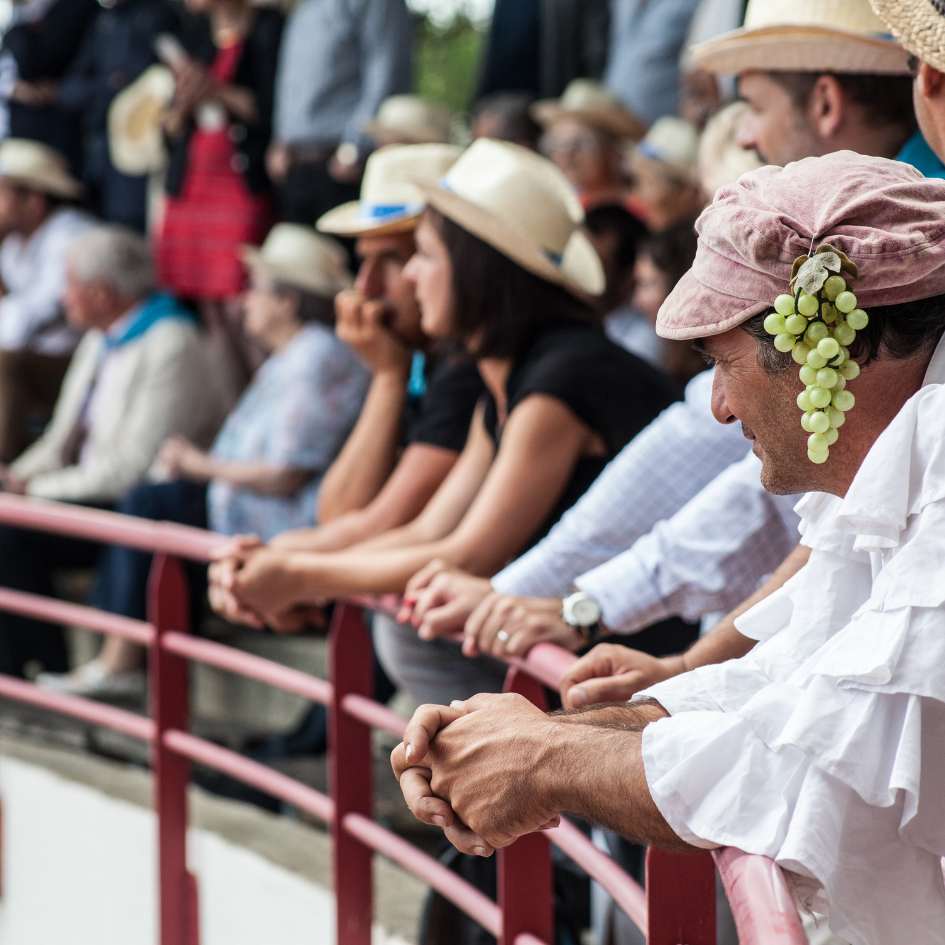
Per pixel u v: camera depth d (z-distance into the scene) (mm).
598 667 5887
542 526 7859
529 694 6762
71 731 14188
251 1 18078
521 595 7191
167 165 17906
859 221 4051
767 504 6465
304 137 17141
